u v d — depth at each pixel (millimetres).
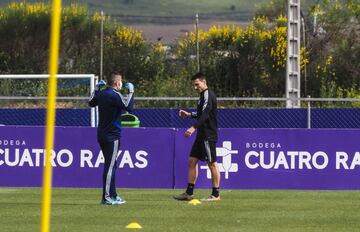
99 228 26781
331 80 79250
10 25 85750
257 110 54406
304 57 78625
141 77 82375
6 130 41719
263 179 40719
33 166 41562
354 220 28906
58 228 26750
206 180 40781
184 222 28219
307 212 31094
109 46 85062
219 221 28484
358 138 40281
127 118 45562
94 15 90875
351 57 81875
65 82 67312
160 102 66500
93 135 41250
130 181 41219
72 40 87125
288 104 58344
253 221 28500
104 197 33438
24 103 69188
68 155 41406
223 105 70062
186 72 77875
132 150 41219
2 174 41719
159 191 39906
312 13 87875
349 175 40375
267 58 79062
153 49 88125
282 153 40625
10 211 31156
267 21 91625
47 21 86000
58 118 55969
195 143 34688
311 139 40531
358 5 84562
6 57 85875
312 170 40531
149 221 28453
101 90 32938
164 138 41094
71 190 40125
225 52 80938
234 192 39219
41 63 86375
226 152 40844
